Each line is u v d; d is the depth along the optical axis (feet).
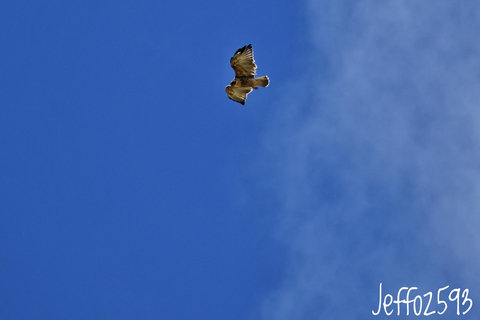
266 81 297.74
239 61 296.92
